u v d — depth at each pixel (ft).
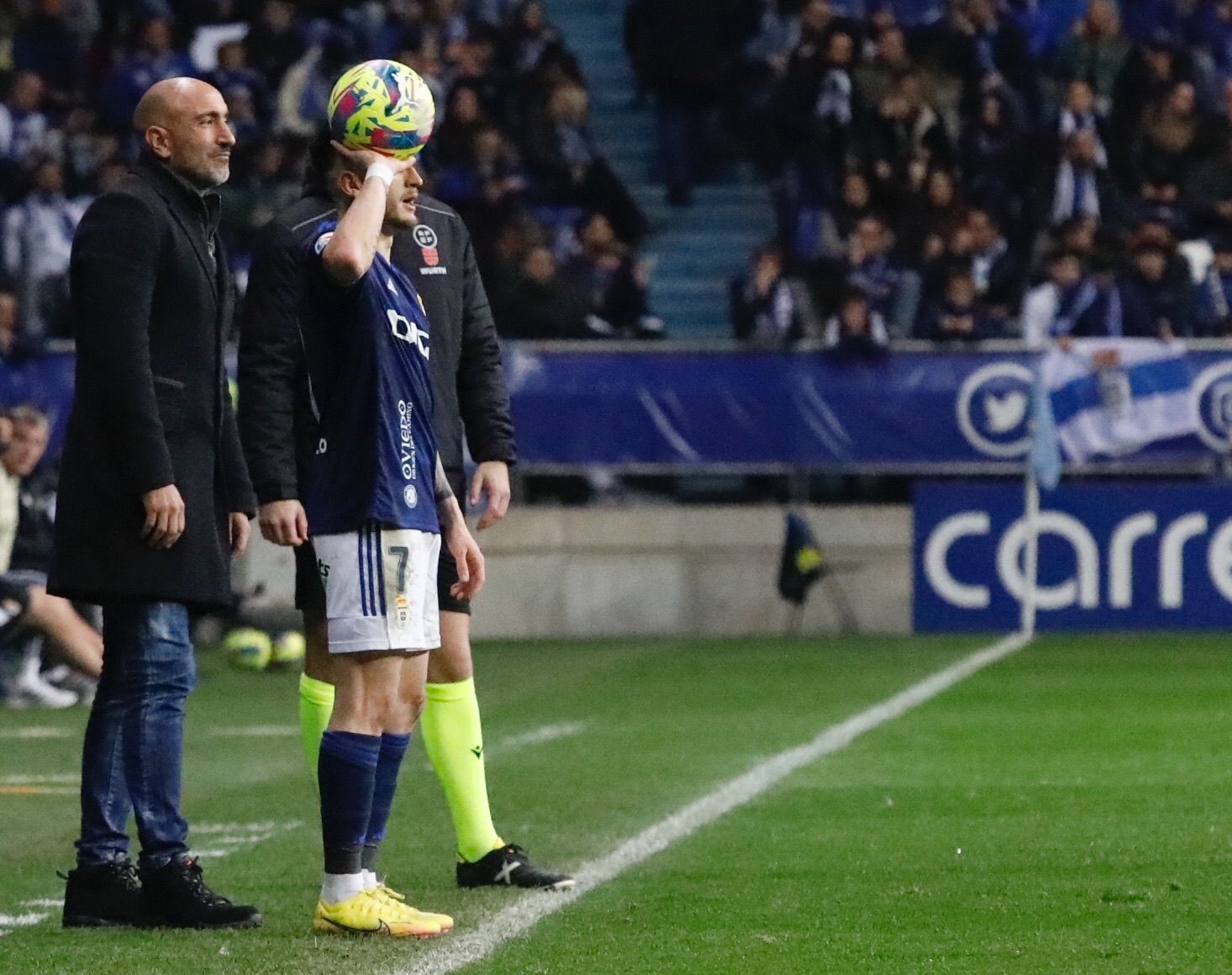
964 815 91.25
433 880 76.79
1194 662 170.81
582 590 208.54
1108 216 221.05
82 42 240.94
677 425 201.26
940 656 179.01
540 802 97.96
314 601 72.38
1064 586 203.00
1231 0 236.84
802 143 224.53
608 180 230.27
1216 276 209.36
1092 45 230.68
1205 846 81.20
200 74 243.19
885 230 216.13
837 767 109.60
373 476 63.52
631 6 241.14
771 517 207.31
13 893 76.33
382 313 64.03
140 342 67.21
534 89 231.30
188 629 69.56
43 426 153.58
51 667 155.53
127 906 67.82
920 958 60.13
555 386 201.46
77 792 106.63
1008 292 215.31
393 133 64.23
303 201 70.08
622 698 150.41
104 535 67.56
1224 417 198.90
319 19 241.76
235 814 96.89
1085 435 199.82
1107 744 118.11
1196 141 222.89
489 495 76.18
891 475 208.85
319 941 63.93
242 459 71.46
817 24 228.02
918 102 223.51
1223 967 58.39
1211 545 200.95
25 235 215.31
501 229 217.15
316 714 74.33
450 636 75.00
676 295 240.32
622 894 72.13
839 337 201.05
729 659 180.14
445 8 240.12
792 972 58.29
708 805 96.02
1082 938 63.00
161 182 69.46
